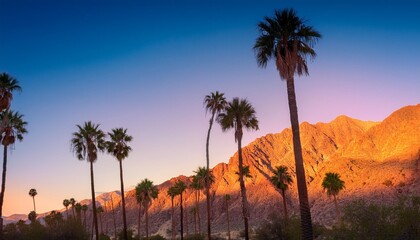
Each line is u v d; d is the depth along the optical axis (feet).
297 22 74.18
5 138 147.23
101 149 166.81
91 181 160.56
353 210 73.15
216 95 160.97
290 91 72.33
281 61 73.20
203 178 234.79
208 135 159.43
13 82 135.64
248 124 138.92
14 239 155.12
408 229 69.00
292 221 152.15
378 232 70.23
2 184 141.90
